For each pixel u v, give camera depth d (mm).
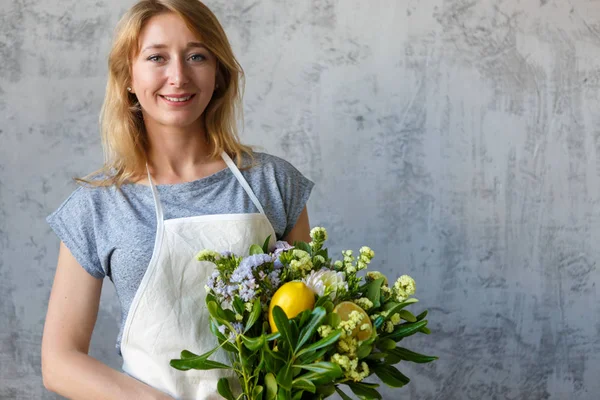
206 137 1471
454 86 1993
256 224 1366
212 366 1154
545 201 2049
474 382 2086
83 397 1299
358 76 1973
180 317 1300
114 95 1403
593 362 2107
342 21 1958
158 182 1402
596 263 2078
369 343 1060
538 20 1998
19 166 1962
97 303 1399
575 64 2016
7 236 1978
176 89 1303
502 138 2020
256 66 1958
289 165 1522
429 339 2068
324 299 1071
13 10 1926
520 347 2084
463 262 2047
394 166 2004
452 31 1979
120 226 1339
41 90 1944
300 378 1047
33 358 2006
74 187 1967
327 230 2010
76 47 1937
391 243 2025
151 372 1294
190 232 1326
